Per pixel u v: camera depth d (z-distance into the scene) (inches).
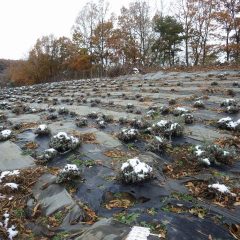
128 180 173.5
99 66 1480.1
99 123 292.8
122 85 613.0
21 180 195.9
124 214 150.4
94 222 149.2
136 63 1341.0
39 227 152.9
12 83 1942.7
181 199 159.0
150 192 166.9
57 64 1844.2
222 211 147.9
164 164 201.2
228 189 163.5
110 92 527.8
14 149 249.9
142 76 778.2
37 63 1831.9
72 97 524.1
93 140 253.4
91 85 689.0
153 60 1425.9
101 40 1507.1
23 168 215.2
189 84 505.4
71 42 1791.3
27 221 159.6
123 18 1453.0
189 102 369.7
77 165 205.9
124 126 286.4
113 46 1457.9
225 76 542.9
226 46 1091.9
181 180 180.4
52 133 283.1
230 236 132.0
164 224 139.2
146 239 127.9
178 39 1339.8
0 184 193.2
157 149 219.6
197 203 154.6
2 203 174.7
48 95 603.5
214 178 177.3
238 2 1084.5
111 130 279.1
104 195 168.6
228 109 300.7
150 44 1418.6
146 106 370.9
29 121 346.6
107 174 190.4
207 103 351.3
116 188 172.7
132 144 236.8
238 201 155.9
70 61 1715.1
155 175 181.8
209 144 214.4
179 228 136.4
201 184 173.6
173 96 417.1
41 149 247.8
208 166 194.7
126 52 1438.2
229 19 1082.7
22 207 170.1
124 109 367.6
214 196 160.1
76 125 304.5
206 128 263.7
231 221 140.5
